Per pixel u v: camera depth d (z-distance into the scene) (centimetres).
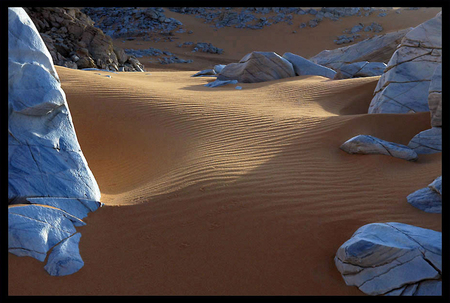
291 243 413
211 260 393
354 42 4675
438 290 330
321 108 1036
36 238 383
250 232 427
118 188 563
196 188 503
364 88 1158
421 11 5253
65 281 363
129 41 4838
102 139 768
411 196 493
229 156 634
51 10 2350
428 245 351
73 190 443
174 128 802
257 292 360
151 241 413
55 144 455
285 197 494
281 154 657
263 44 4944
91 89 987
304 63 1576
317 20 5397
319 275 373
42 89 443
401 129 768
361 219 452
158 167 618
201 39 5041
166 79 1612
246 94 1156
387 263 348
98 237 413
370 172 591
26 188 415
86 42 2381
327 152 680
